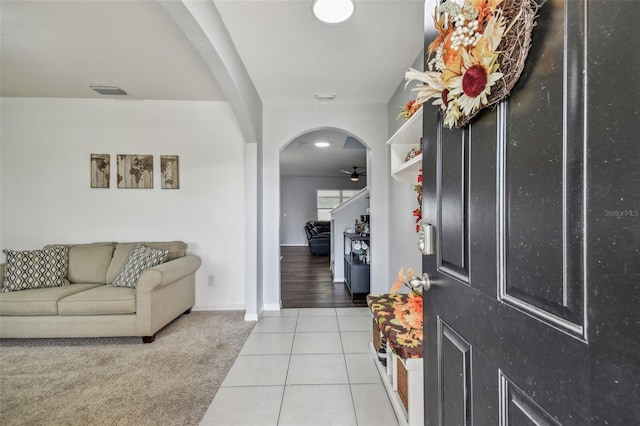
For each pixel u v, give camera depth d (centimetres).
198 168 356
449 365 90
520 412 59
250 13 192
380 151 350
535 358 55
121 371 218
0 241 342
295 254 837
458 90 74
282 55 243
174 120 354
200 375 212
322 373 213
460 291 82
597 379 43
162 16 199
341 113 351
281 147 350
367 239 405
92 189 348
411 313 179
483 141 70
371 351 242
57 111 345
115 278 303
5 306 258
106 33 218
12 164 342
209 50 190
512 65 58
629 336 39
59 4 187
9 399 187
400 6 186
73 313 259
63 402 183
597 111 42
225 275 356
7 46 235
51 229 345
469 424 78
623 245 39
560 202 49
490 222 68
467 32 69
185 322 313
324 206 1091
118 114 350
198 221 356
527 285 57
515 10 57
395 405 171
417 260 249
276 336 278
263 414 172
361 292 392
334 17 196
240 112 274
